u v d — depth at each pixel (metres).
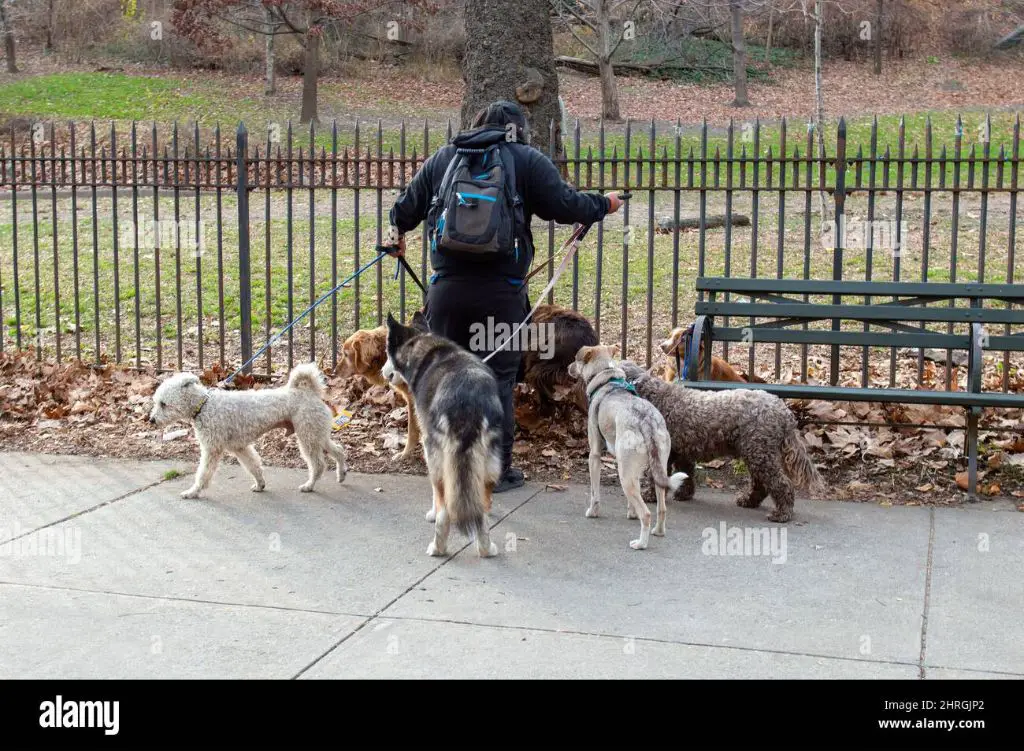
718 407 5.55
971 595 4.51
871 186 6.88
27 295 11.38
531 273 6.77
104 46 33.75
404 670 3.83
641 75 31.69
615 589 4.63
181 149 21.31
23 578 4.82
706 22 31.77
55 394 7.95
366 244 13.04
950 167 18.50
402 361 5.47
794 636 4.11
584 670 3.82
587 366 5.57
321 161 7.77
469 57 12.58
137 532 5.50
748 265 11.55
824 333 6.47
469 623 4.28
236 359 8.89
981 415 6.45
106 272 12.26
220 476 6.57
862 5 33.00
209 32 27.50
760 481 5.57
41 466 6.72
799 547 5.15
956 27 33.66
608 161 7.27
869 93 29.56
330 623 4.30
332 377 8.03
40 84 29.75
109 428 7.41
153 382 8.10
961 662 3.86
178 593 4.64
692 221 13.31
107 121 25.75
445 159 6.01
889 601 4.45
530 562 5.00
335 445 6.31
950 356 6.61
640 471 5.20
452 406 4.92
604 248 12.41
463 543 5.28
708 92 29.92
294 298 10.70
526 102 12.26
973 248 12.11
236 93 29.16
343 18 27.41
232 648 4.05
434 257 5.94
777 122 25.61
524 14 12.27
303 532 5.49
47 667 3.89
